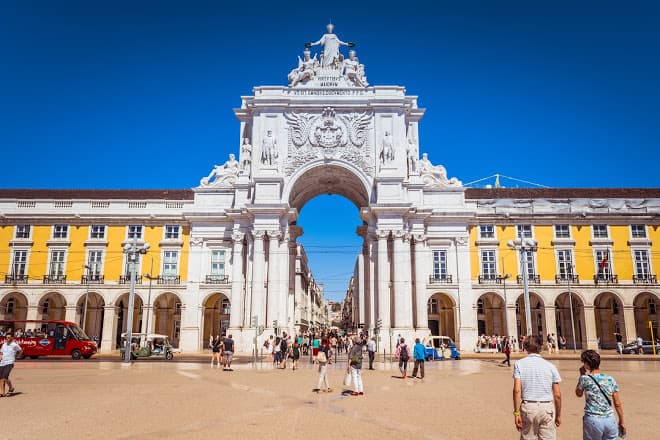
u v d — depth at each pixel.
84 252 21.22
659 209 21.30
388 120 20.81
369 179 20.36
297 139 20.69
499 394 7.73
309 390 8.13
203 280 20.84
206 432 4.81
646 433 4.85
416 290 20.11
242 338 18.89
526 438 3.17
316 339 15.09
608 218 21.19
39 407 6.20
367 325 21.14
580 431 5.04
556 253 21.05
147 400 6.83
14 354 7.36
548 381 3.21
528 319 15.38
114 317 20.62
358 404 6.67
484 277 20.83
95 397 7.08
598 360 3.32
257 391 7.94
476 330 20.36
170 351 16.80
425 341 17.02
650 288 20.53
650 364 13.98
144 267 21.09
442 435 4.79
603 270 20.73
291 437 4.63
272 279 19.25
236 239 20.47
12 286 20.72
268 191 19.84
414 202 20.72
